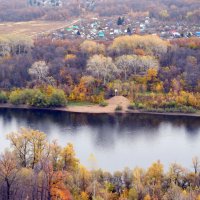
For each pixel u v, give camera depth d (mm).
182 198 109875
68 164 128625
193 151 173000
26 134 134750
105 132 197500
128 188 120938
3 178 114188
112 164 159375
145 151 173375
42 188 111625
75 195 112375
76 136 191500
